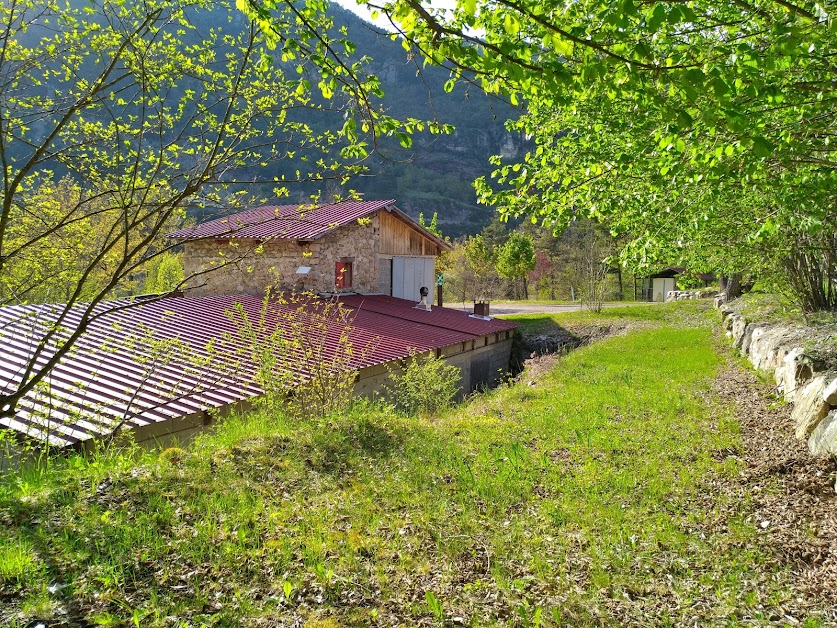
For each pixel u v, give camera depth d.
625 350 14.84
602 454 6.34
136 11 4.87
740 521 4.62
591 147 6.44
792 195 4.90
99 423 6.42
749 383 9.35
